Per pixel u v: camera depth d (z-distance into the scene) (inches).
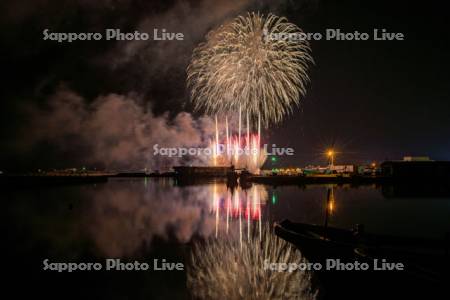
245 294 472.4
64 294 473.1
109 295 471.8
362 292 473.1
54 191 1923.0
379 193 1558.8
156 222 983.0
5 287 502.6
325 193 1593.3
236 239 745.6
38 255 657.6
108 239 775.7
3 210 1220.5
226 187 2122.3
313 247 612.4
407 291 416.2
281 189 1834.4
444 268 468.4
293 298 451.5
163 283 510.0
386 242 603.2
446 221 903.1
